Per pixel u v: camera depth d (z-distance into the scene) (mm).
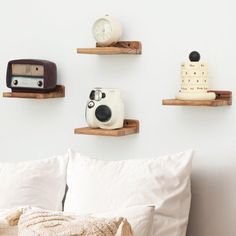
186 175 2529
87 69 2787
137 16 2678
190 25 2590
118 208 2480
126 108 2717
